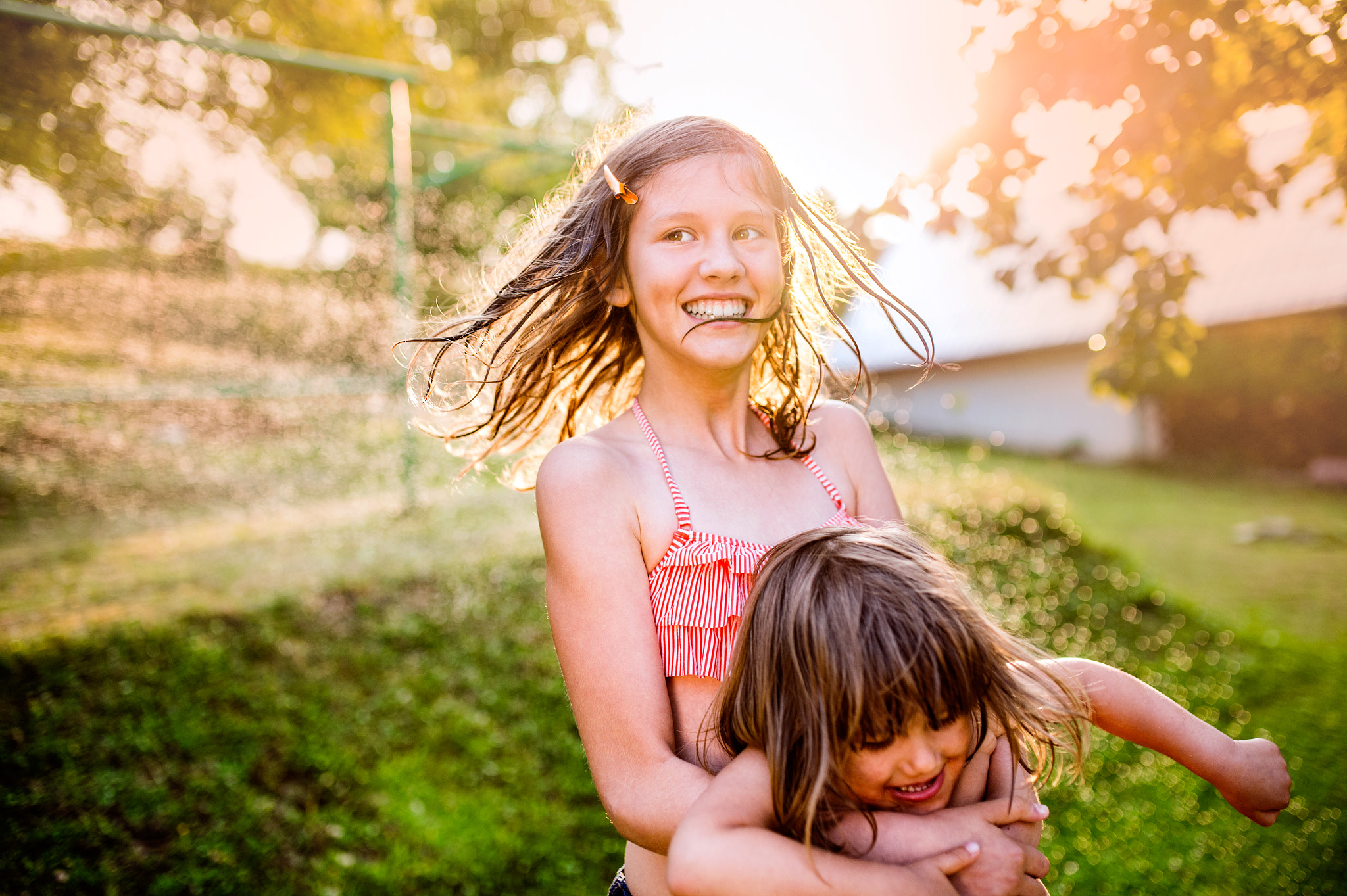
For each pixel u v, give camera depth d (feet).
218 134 20.04
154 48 18.98
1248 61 6.56
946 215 8.71
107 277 19.19
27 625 14.69
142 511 19.94
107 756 12.26
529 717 14.42
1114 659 18.70
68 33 18.13
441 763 13.25
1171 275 9.19
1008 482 28.58
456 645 15.97
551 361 5.08
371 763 13.09
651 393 4.65
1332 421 47.50
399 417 22.48
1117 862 11.04
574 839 12.00
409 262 22.35
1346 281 47.21
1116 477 46.68
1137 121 6.94
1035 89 7.48
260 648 14.93
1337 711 15.66
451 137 26.86
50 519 19.26
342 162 21.91
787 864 3.20
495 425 5.37
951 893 3.35
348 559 18.12
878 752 3.58
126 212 19.19
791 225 4.67
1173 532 33.37
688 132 4.44
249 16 28.40
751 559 4.12
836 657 3.49
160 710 13.24
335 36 32.30
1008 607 20.51
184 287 20.01
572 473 4.12
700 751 3.99
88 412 19.67
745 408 4.78
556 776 13.24
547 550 4.18
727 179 4.33
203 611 15.44
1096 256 9.18
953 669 3.53
